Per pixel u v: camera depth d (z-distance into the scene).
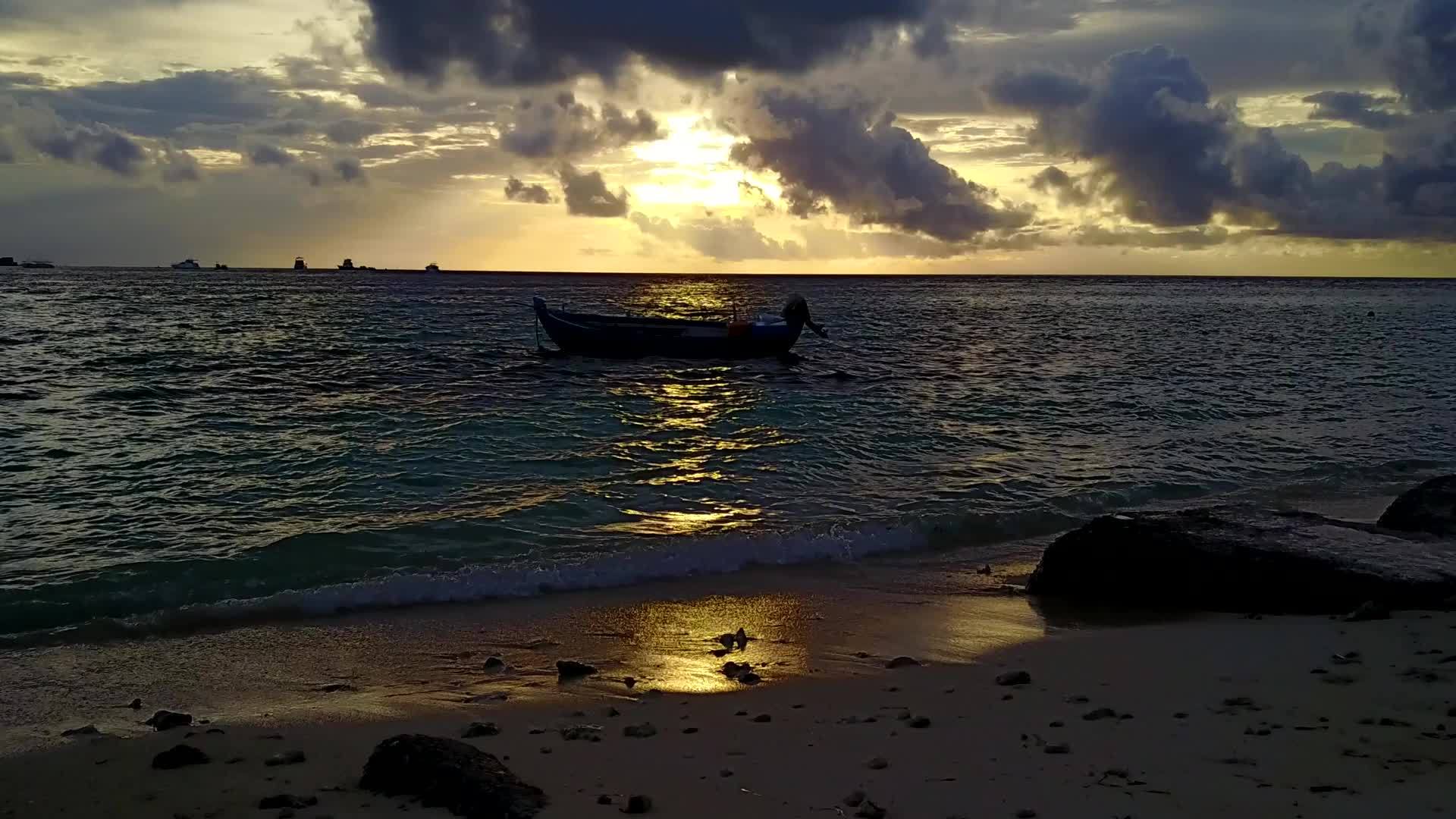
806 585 10.67
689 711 6.65
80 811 5.02
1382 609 8.55
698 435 19.84
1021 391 27.98
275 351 36.06
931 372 33.44
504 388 27.36
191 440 18.42
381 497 14.34
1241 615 9.21
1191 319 72.62
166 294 86.69
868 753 5.61
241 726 6.43
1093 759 5.32
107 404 22.80
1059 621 9.23
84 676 7.71
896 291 154.62
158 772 5.54
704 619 9.35
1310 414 24.19
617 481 15.63
